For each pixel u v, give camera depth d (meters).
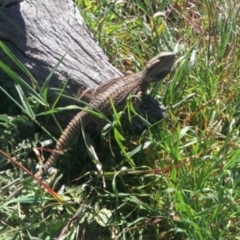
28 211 0.86
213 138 0.96
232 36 1.16
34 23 0.98
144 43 1.12
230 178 0.91
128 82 0.92
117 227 0.87
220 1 1.21
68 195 0.88
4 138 0.91
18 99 0.97
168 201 0.89
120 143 0.88
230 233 0.89
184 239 0.88
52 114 0.90
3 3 0.97
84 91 0.93
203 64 1.09
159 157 0.92
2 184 0.88
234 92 1.06
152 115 0.92
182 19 1.23
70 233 0.84
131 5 1.24
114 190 0.85
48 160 0.89
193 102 1.04
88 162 0.93
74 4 1.04
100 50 0.99
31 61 0.96
